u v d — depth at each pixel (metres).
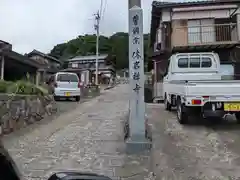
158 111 9.57
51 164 4.11
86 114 8.98
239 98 6.02
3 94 5.83
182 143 5.21
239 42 14.17
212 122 7.18
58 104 11.71
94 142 5.36
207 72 8.19
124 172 3.81
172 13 16.06
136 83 4.79
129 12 4.79
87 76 37.38
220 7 15.59
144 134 4.74
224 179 3.53
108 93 21.05
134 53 4.78
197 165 4.05
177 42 15.77
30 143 5.26
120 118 8.09
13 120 6.21
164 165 4.07
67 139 5.60
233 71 14.65
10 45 16.55
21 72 18.61
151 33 21.25
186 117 6.73
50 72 29.14
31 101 7.36
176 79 8.30
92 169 3.92
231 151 4.69
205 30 15.77
